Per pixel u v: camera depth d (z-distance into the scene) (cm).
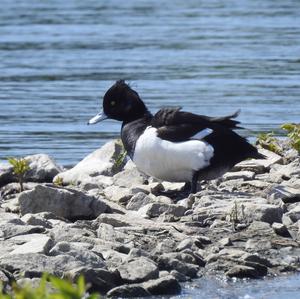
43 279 755
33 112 2714
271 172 1669
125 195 1528
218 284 1173
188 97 2941
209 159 1508
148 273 1159
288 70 3391
